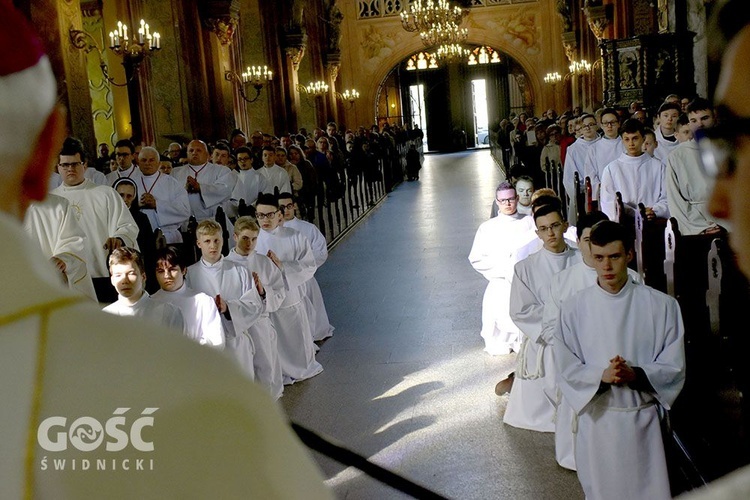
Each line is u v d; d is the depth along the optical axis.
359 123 41.59
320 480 0.91
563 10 34.50
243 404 0.87
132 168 10.30
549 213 6.14
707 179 0.81
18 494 0.81
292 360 8.13
